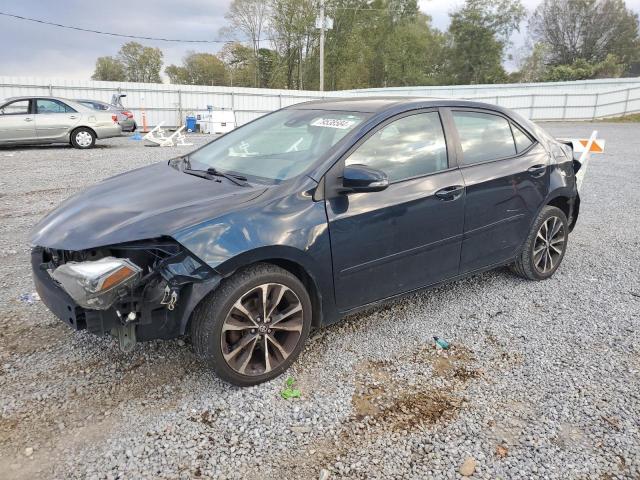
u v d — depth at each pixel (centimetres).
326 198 306
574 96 3381
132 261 277
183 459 240
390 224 329
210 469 235
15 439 248
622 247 575
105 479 226
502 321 385
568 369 321
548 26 6656
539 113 3422
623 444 255
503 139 416
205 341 275
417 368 320
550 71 5797
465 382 307
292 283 297
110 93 2492
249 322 287
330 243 304
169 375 304
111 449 244
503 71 5778
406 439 257
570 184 459
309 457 244
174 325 274
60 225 296
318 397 289
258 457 243
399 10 5519
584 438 259
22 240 563
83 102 1948
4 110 1355
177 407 276
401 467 239
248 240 272
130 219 281
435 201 351
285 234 285
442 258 370
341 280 317
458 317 391
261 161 348
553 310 405
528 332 369
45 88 2347
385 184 295
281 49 5466
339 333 362
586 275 484
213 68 6981
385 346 346
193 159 397
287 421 268
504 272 488
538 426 268
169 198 305
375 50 5609
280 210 290
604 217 716
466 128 390
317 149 331
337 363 323
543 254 456
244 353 290
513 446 254
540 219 439
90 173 1003
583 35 6519
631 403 287
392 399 289
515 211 413
